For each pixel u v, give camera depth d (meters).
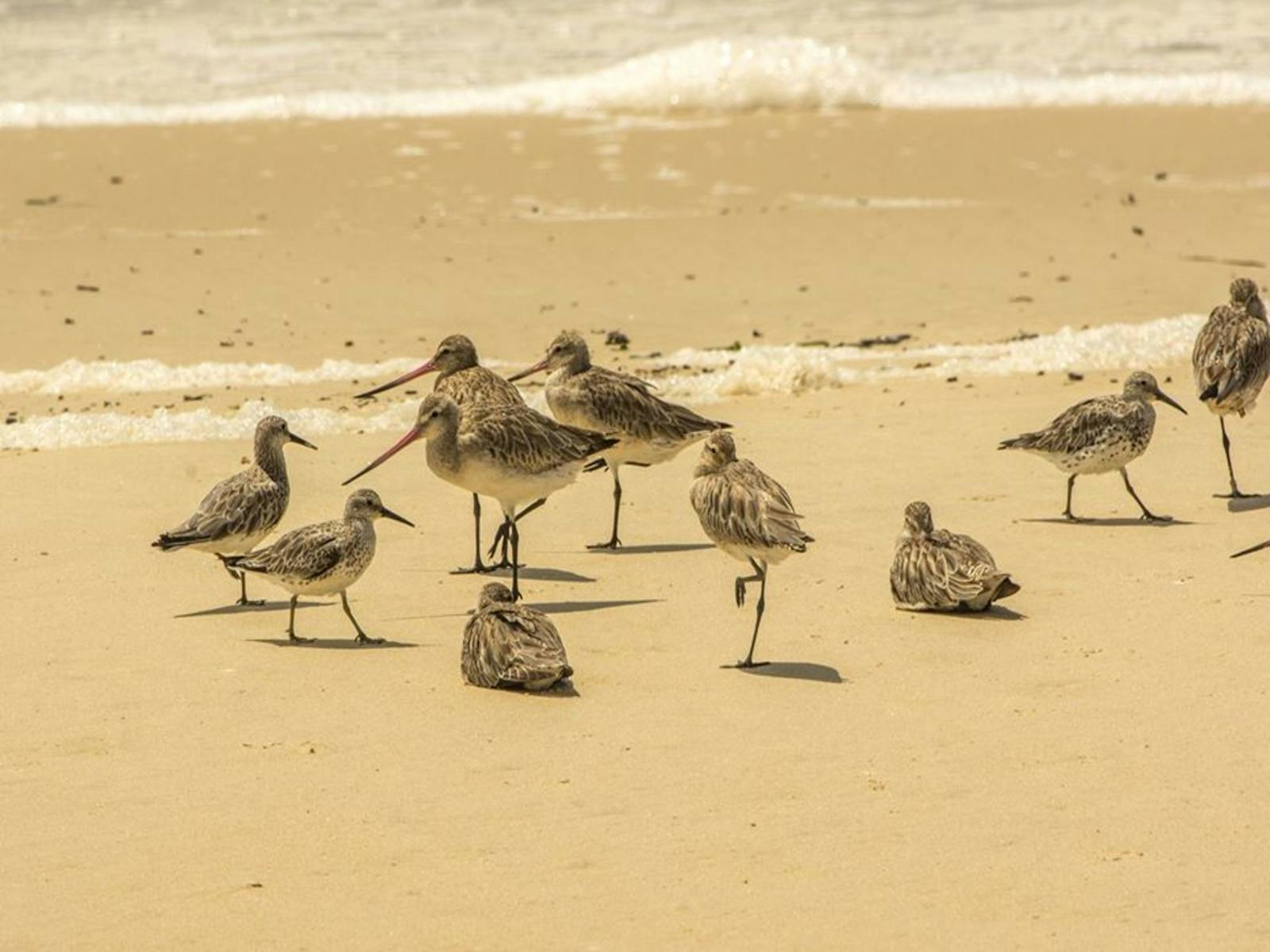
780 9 47.62
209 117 37.53
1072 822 10.22
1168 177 33.44
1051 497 17.09
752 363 21.80
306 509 16.91
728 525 12.81
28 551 15.63
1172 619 13.62
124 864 9.80
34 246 28.27
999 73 41.69
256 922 9.14
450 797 10.63
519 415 15.13
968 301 26.36
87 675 12.72
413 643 13.48
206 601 14.52
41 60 41.66
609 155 34.84
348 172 33.22
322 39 44.22
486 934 9.00
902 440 19.09
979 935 8.95
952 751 11.23
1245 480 17.58
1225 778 10.76
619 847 9.95
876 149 35.34
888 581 14.74
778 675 12.64
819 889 9.45
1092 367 22.38
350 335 24.58
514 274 27.53
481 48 43.62
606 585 14.94
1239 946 8.82
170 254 28.11
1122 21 46.53
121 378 22.23
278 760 11.20
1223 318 17.48
